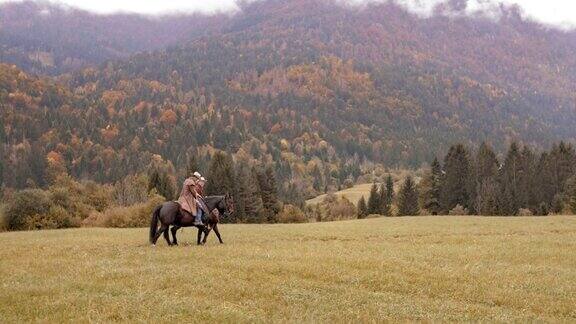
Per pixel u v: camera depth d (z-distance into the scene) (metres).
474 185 107.75
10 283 17.41
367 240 33.09
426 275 20.69
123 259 22.14
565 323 15.43
